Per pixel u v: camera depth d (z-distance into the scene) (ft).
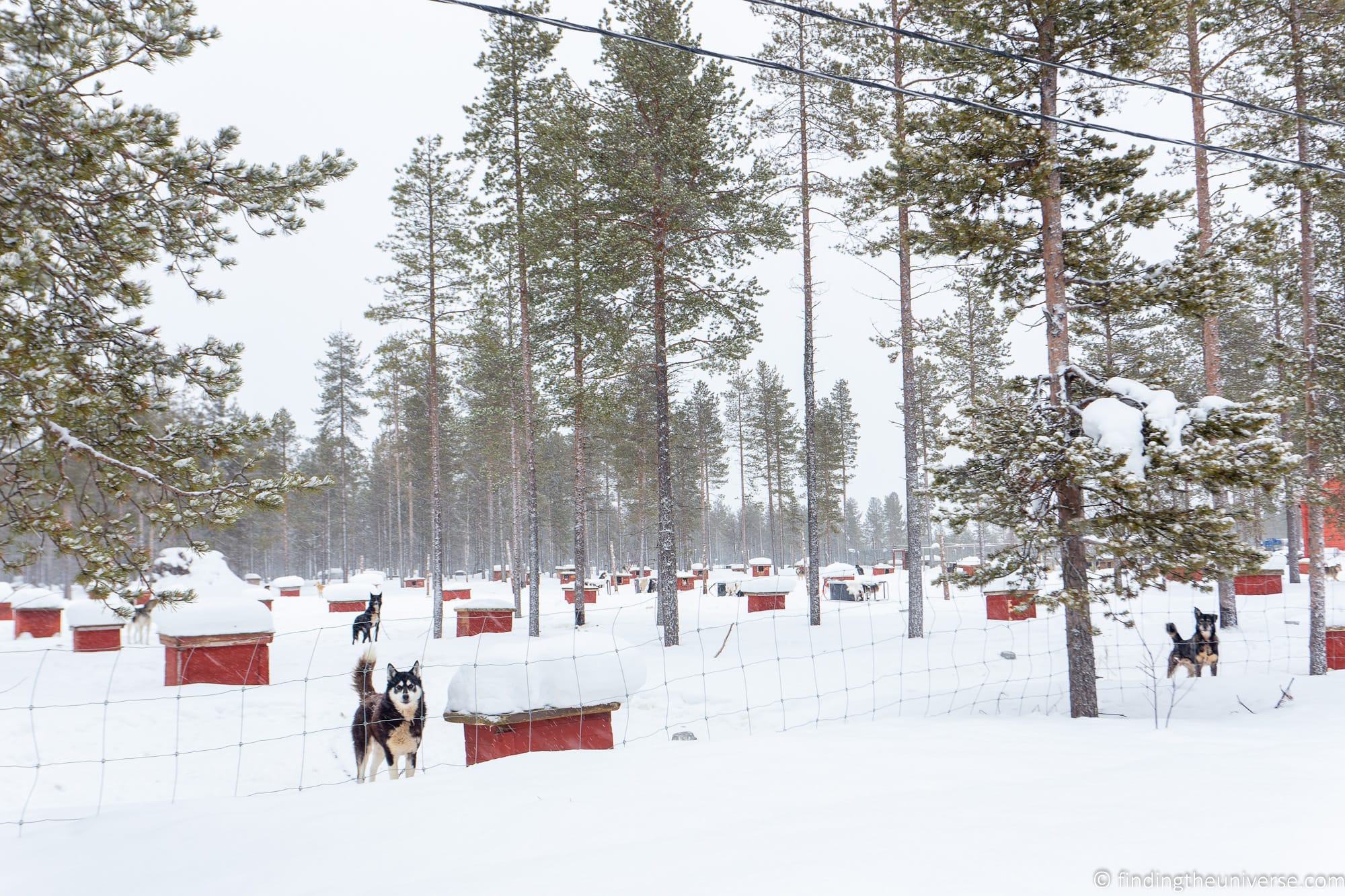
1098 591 28.86
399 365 85.35
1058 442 29.07
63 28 16.03
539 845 12.99
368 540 291.38
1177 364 95.35
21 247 15.12
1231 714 31.17
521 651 23.32
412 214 81.05
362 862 12.70
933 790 15.71
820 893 9.87
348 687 43.80
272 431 18.60
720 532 344.08
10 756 29.89
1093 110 33.37
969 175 31.73
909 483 59.41
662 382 65.77
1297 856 10.71
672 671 48.75
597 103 67.31
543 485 202.80
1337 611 66.44
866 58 60.44
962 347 98.43
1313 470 43.70
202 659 43.32
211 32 17.34
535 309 80.89
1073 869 10.41
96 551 16.81
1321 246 52.26
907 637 57.62
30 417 15.98
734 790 16.06
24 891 12.81
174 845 14.29
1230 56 50.31
